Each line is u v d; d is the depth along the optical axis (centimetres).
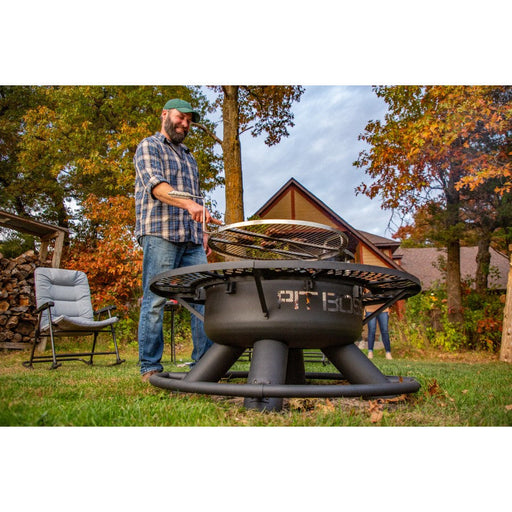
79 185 1226
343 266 164
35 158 1060
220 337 195
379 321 620
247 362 437
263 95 825
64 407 165
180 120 265
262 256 240
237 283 187
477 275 995
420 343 781
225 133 682
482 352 767
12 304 693
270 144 880
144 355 253
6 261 707
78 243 1072
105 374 312
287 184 1164
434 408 183
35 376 295
